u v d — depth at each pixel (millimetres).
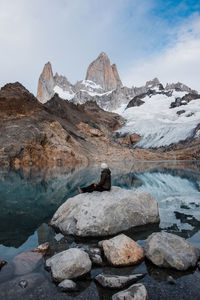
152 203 6219
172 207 7613
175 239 3936
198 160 67312
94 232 5094
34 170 27109
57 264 3318
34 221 6230
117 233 5211
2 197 9859
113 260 3609
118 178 17172
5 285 2961
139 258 3725
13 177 19031
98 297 2725
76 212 5676
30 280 3100
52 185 13711
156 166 36562
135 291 2656
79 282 3100
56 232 5324
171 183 14109
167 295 2717
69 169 28625
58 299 2674
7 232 5277
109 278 3033
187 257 3572
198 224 5688
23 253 3990
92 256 3781
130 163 46250
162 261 3559
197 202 8414
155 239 4004
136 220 5645
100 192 6391
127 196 6102
